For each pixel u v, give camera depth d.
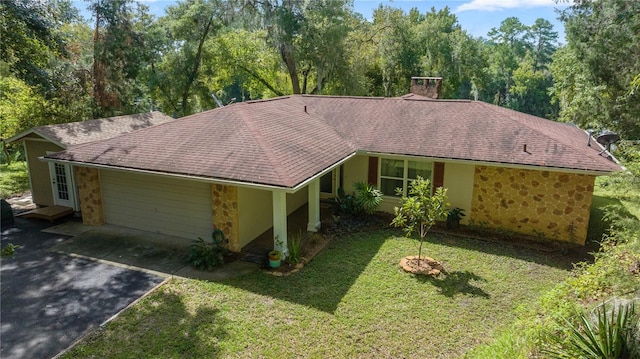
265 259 10.19
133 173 12.02
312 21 29.59
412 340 7.09
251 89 42.59
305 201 15.09
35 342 6.98
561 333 6.01
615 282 7.07
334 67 31.97
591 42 21.64
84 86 23.69
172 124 13.22
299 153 11.42
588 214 11.23
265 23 29.50
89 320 7.64
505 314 7.88
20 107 20.20
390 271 9.70
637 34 19.61
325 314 7.88
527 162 11.21
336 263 10.14
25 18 18.17
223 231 10.81
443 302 8.32
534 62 71.19
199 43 31.02
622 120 20.83
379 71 40.81
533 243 11.48
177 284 9.03
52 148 13.99
